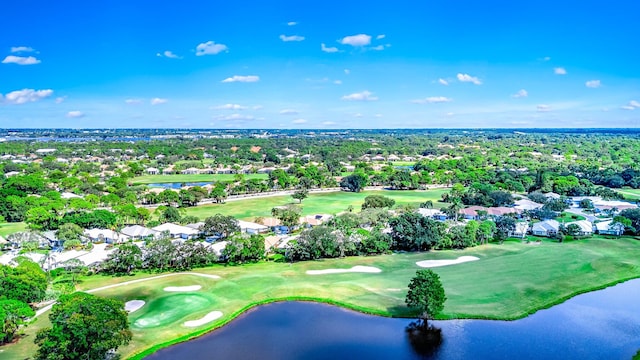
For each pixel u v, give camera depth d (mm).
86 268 103250
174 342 70688
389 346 69812
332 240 114250
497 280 97438
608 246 126312
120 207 162625
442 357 66625
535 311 82562
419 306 76938
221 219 137250
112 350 67250
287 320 79000
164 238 116812
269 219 152500
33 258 106375
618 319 79750
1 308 67500
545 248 122312
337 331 74812
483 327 76250
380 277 99688
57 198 185500
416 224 122188
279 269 106125
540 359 66312
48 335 58781
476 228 128750
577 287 94000
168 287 92688
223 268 108062
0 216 159625
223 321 78062
